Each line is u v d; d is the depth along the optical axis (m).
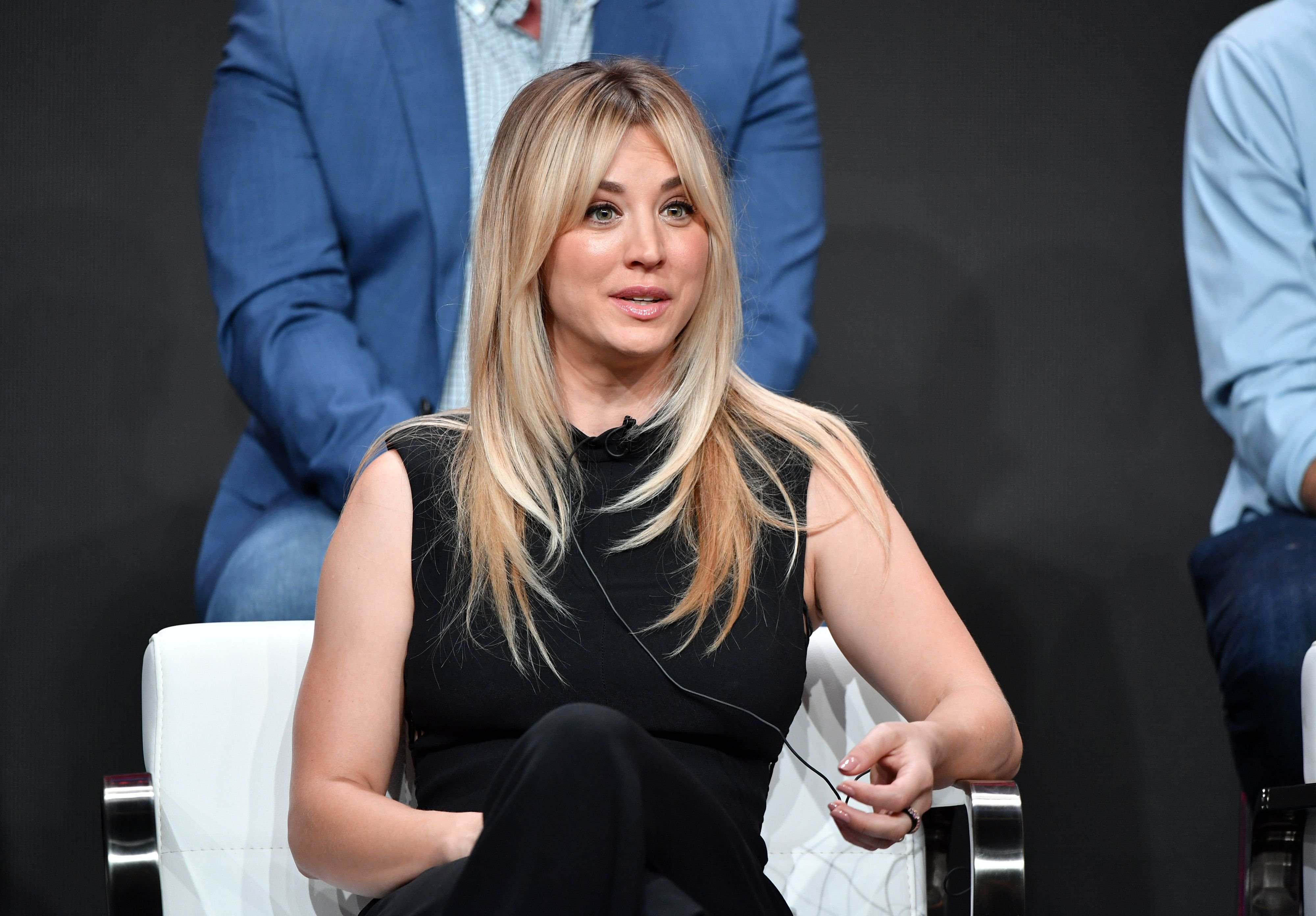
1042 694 11.35
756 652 5.38
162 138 10.98
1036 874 11.02
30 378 10.84
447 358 8.47
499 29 8.53
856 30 11.59
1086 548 11.54
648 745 4.20
